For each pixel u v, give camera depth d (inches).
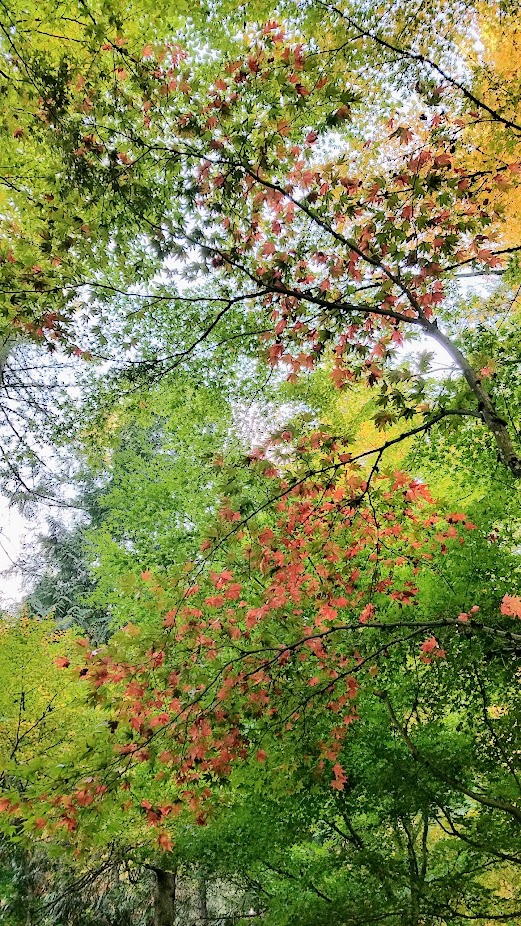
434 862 194.2
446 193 142.5
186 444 301.6
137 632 139.7
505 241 220.2
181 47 169.2
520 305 253.6
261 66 140.5
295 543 166.9
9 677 287.7
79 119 141.9
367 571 211.3
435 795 178.9
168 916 291.3
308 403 264.8
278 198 150.2
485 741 186.5
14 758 254.8
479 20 193.2
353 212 152.7
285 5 180.1
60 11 152.6
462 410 129.9
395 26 186.7
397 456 249.6
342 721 187.6
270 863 216.4
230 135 144.2
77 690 295.3
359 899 160.7
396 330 155.9
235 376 255.9
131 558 313.1
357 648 188.1
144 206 143.6
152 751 129.0
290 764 166.1
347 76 187.2
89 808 115.7
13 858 315.3
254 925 183.9
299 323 161.2
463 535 206.1
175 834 212.5
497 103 192.4
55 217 143.9
